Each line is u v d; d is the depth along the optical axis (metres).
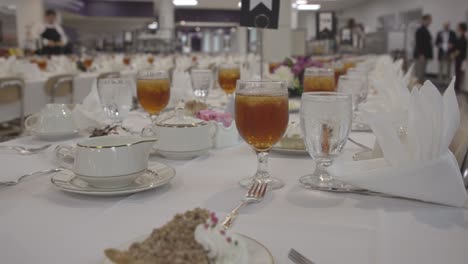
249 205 0.78
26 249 0.61
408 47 13.74
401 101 0.96
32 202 0.80
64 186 0.83
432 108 0.77
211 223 0.51
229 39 22.05
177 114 1.18
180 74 2.05
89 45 19.00
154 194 0.84
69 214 0.74
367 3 17.36
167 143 1.09
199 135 1.11
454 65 10.38
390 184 0.78
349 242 0.63
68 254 0.60
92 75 4.47
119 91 1.35
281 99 0.87
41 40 8.15
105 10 17.08
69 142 1.29
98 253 0.60
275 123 0.86
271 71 3.09
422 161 0.77
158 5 17.75
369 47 10.73
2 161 1.07
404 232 0.66
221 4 17.31
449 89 0.79
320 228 0.68
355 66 3.51
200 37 21.97
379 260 0.57
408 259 0.57
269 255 0.54
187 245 0.49
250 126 0.87
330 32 4.11
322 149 0.84
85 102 1.42
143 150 0.86
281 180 0.92
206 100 2.21
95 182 0.82
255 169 1.02
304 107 0.83
